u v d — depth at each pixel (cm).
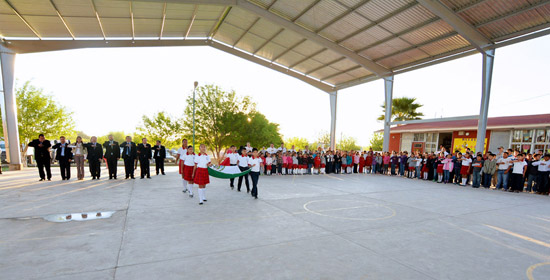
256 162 787
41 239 426
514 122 1700
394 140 2567
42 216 554
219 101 2464
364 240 456
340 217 603
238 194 850
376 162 1741
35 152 1016
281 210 653
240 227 510
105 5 1264
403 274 335
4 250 380
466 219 617
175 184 1011
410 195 923
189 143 2486
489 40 1234
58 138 2145
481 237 491
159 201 717
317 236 469
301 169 1549
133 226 501
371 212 656
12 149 1420
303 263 359
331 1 1235
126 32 1594
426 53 1500
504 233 521
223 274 322
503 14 1072
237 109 2527
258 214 610
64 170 1057
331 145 2272
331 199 806
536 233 527
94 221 528
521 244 461
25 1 1134
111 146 1089
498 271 353
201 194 698
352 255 390
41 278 304
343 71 1973
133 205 665
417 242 454
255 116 2517
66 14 1286
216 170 810
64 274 315
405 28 1317
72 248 392
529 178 1088
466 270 353
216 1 1249
